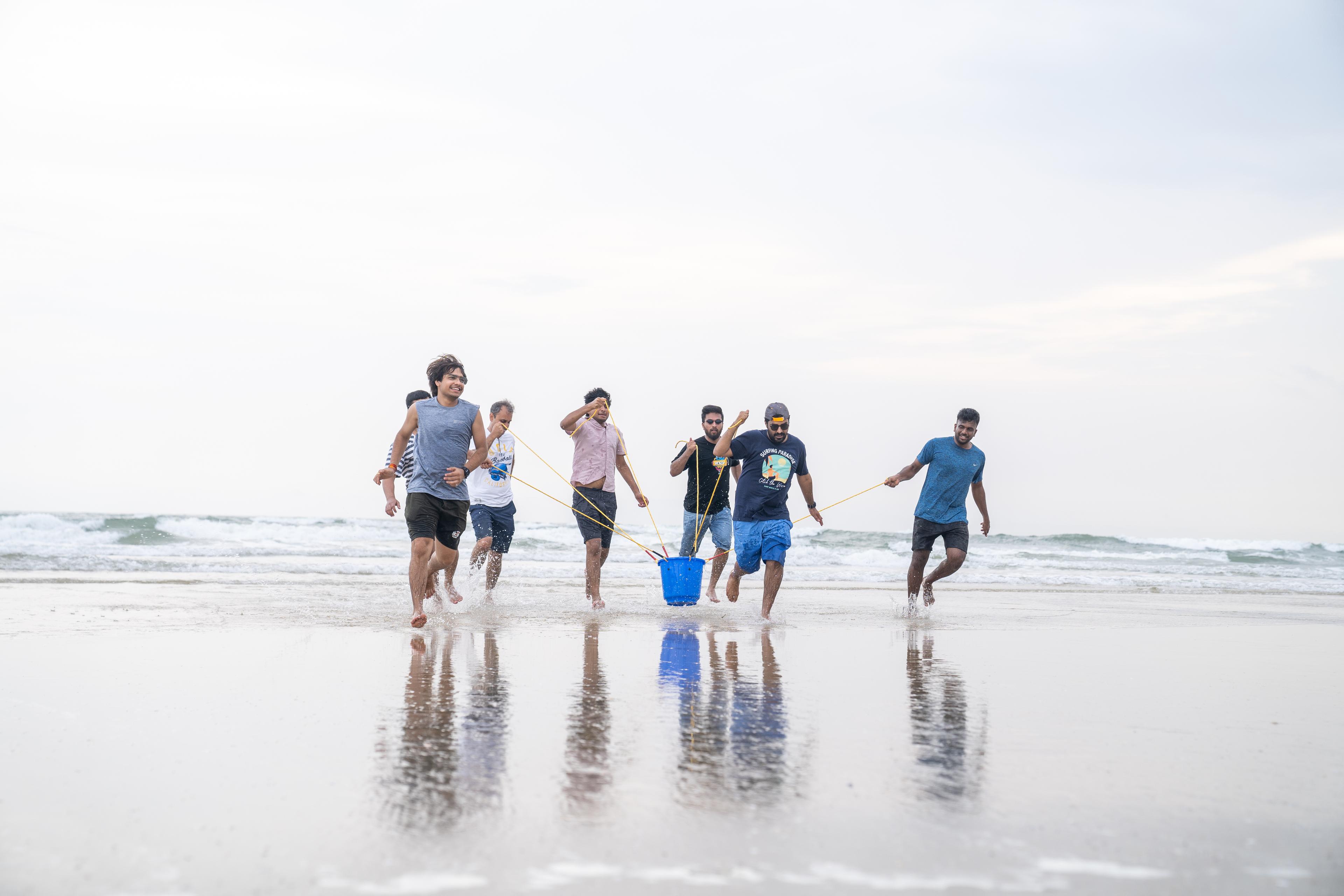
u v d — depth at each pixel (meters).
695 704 3.81
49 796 2.43
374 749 2.96
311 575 11.31
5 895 1.80
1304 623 8.44
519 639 5.80
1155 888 1.92
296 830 2.20
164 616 6.61
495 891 1.85
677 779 2.68
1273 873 2.03
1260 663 5.52
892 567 19.39
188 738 3.07
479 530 8.51
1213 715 3.82
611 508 8.34
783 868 2.00
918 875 1.98
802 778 2.72
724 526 9.11
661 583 11.68
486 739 3.12
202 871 1.94
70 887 1.85
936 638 6.43
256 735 3.12
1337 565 25.31
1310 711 3.96
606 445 8.33
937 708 3.84
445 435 6.69
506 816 2.32
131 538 20.42
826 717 3.60
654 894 1.85
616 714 3.56
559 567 14.20
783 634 6.52
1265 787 2.71
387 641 5.53
